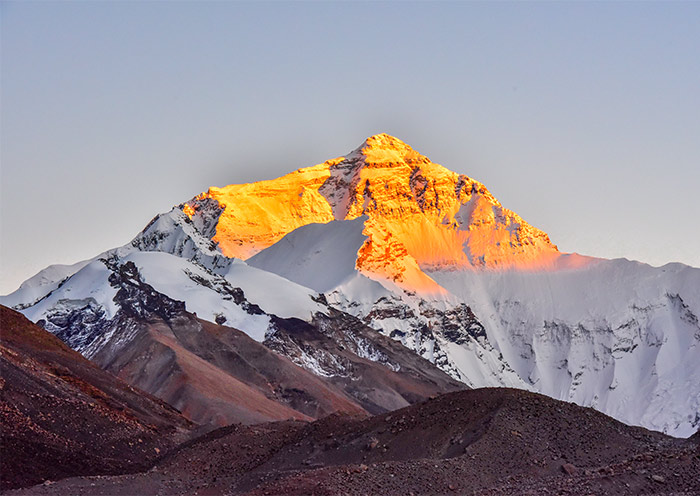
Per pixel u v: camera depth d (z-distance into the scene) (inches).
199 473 5659.5
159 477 5497.1
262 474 5201.8
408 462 4921.3
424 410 5531.5
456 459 4953.3
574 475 4640.8
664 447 5177.2
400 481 4756.4
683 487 4352.9
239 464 5703.7
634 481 4409.5
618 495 4296.3
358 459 5295.3
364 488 4680.1
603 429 5310.0
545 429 5216.5
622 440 5231.3
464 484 4778.5
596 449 5128.0
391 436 5398.6
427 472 4830.2
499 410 5295.3
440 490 4714.6
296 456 5570.9
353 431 5595.5
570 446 5128.0
